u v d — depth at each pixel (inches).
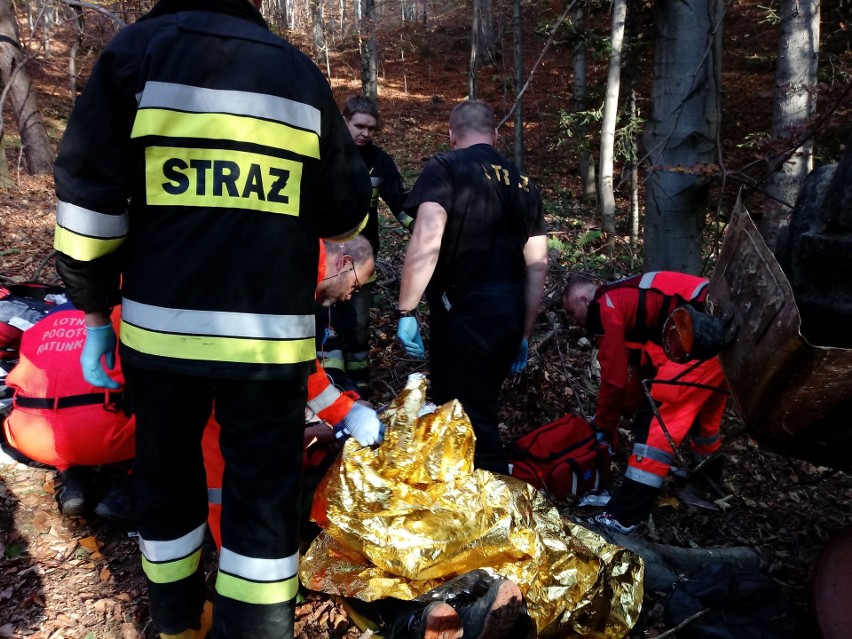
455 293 120.1
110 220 68.9
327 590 89.7
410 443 92.7
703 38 169.5
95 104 67.1
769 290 78.4
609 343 128.3
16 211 366.9
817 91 166.6
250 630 73.9
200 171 67.9
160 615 80.9
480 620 80.0
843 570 91.2
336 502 89.7
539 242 127.9
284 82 70.6
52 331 121.5
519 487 101.2
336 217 82.1
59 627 98.7
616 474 146.8
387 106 933.8
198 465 80.2
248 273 69.1
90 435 114.3
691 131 172.9
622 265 274.4
